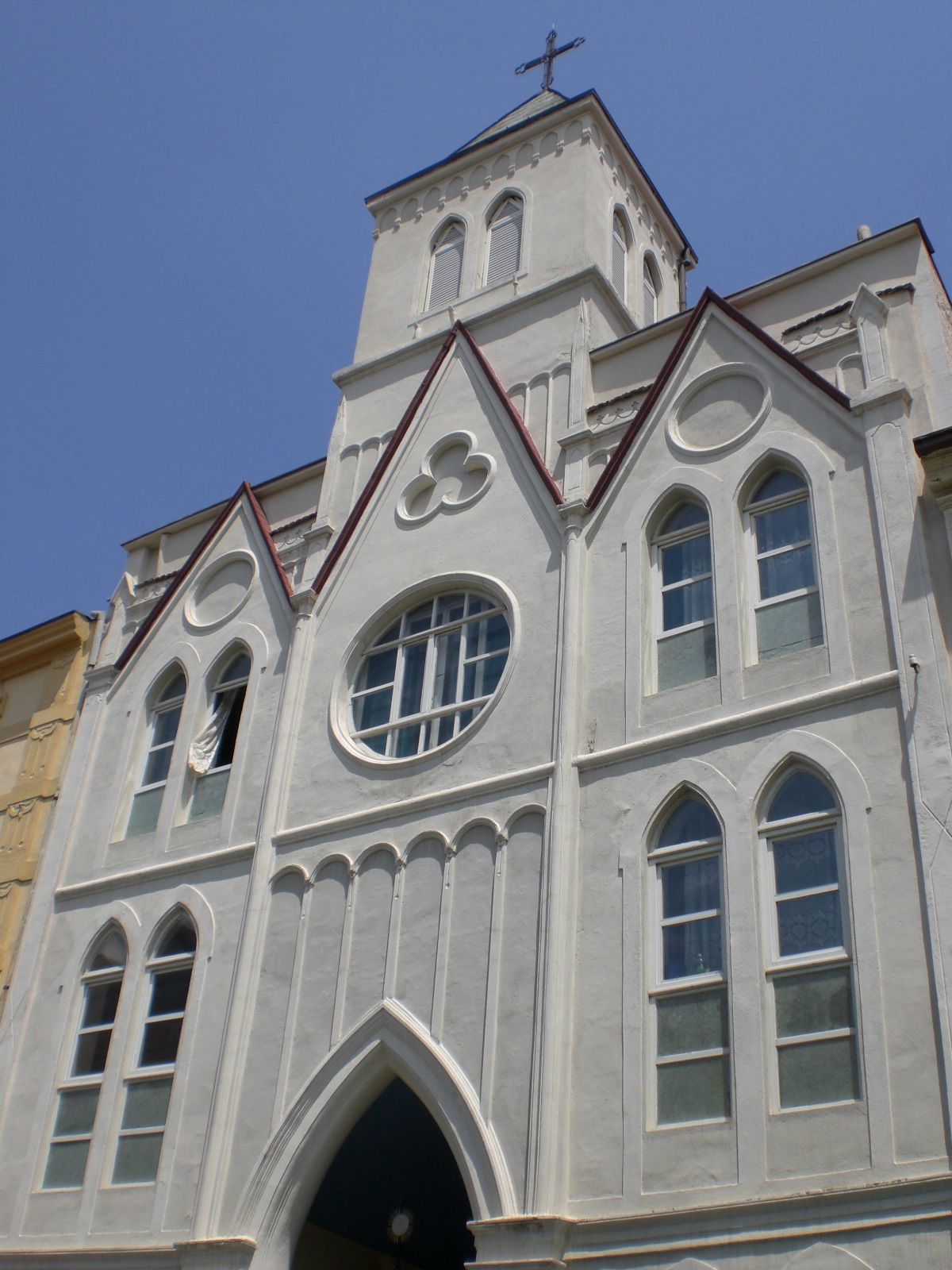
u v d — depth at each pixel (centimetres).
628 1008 1537
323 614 2234
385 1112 1825
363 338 2755
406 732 2009
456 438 2306
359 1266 1941
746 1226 1330
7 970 2194
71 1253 1784
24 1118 1978
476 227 2788
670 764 1677
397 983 1731
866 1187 1281
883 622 1620
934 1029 1326
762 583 1783
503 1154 1512
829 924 1462
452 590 2116
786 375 1925
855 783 1514
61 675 2600
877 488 1714
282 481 2647
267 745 2131
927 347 1888
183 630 2441
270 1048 1794
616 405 2183
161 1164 1788
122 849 2200
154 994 1994
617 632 1859
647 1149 1436
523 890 1695
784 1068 1405
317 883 1903
